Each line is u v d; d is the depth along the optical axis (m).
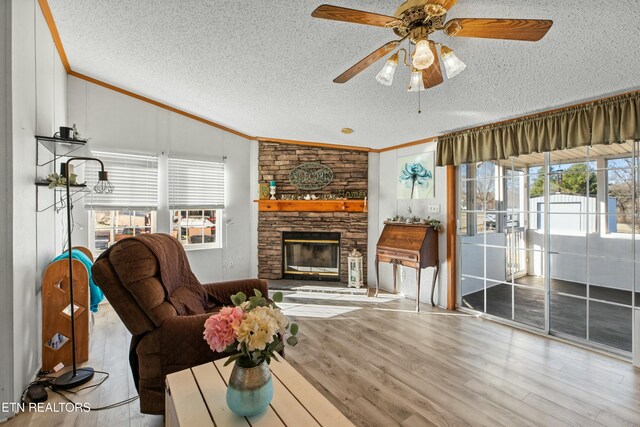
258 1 2.00
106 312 3.77
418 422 1.84
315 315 3.67
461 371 2.42
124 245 1.87
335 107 3.52
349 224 5.05
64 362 2.45
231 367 1.60
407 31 1.53
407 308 3.94
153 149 4.32
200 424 1.17
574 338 2.94
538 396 2.11
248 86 3.29
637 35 1.82
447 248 3.93
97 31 2.79
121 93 4.10
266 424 1.18
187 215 4.73
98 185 3.94
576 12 1.69
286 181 5.15
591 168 2.94
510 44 2.04
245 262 5.16
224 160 4.93
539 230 3.27
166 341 1.78
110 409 1.98
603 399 2.08
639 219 2.68
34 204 2.31
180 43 2.68
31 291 2.22
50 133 2.85
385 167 4.91
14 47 1.95
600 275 3.09
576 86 2.46
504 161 3.55
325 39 2.30
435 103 3.10
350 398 2.07
